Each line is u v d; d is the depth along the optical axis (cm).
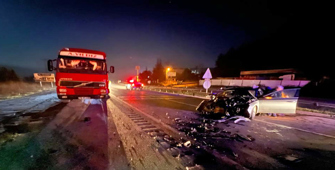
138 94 1480
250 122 512
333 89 1400
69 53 673
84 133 362
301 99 1195
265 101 581
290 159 263
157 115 586
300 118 575
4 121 449
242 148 306
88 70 704
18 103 765
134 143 314
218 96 691
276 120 543
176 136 366
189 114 621
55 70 651
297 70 2222
